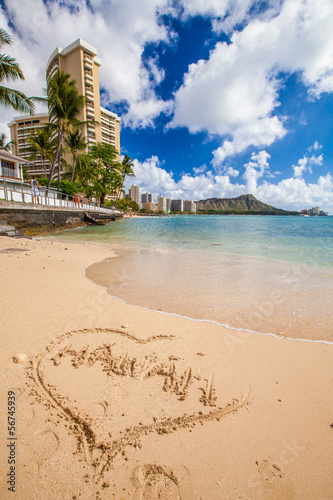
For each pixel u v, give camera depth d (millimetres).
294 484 1321
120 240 14227
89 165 39469
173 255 8773
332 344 2797
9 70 14008
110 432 1592
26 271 5469
